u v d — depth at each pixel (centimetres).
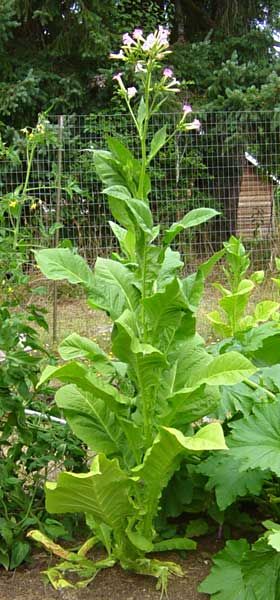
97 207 948
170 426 238
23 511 278
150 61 230
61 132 714
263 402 259
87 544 257
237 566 240
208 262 238
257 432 238
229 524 289
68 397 252
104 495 225
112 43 1254
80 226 927
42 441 280
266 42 1360
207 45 1321
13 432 308
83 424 248
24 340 289
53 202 884
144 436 239
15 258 288
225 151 1124
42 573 257
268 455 229
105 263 245
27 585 250
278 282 393
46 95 1214
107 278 240
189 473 273
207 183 1134
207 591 235
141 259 228
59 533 264
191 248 918
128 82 1152
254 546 223
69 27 1229
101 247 905
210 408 240
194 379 230
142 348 215
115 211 233
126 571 255
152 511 246
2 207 298
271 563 222
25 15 1216
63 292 780
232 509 285
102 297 236
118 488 225
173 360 252
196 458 276
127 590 244
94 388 226
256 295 796
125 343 220
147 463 226
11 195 301
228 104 1152
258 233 1048
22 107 1184
